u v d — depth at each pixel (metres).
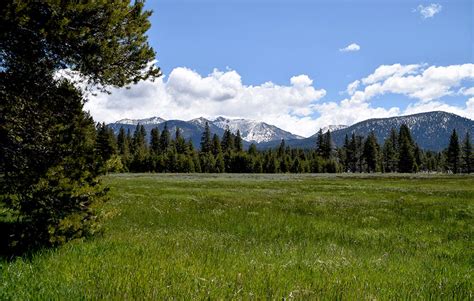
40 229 8.55
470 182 68.88
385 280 7.23
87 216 9.59
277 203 27.27
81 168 9.20
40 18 8.24
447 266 9.30
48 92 9.40
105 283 5.91
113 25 9.36
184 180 69.56
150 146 177.25
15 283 5.92
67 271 6.66
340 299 5.66
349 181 73.00
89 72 9.73
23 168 8.59
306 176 104.69
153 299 5.31
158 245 9.70
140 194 32.16
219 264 7.70
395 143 195.00
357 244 12.79
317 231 15.25
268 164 160.25
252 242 11.93
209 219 17.58
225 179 77.88
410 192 41.50
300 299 5.61
